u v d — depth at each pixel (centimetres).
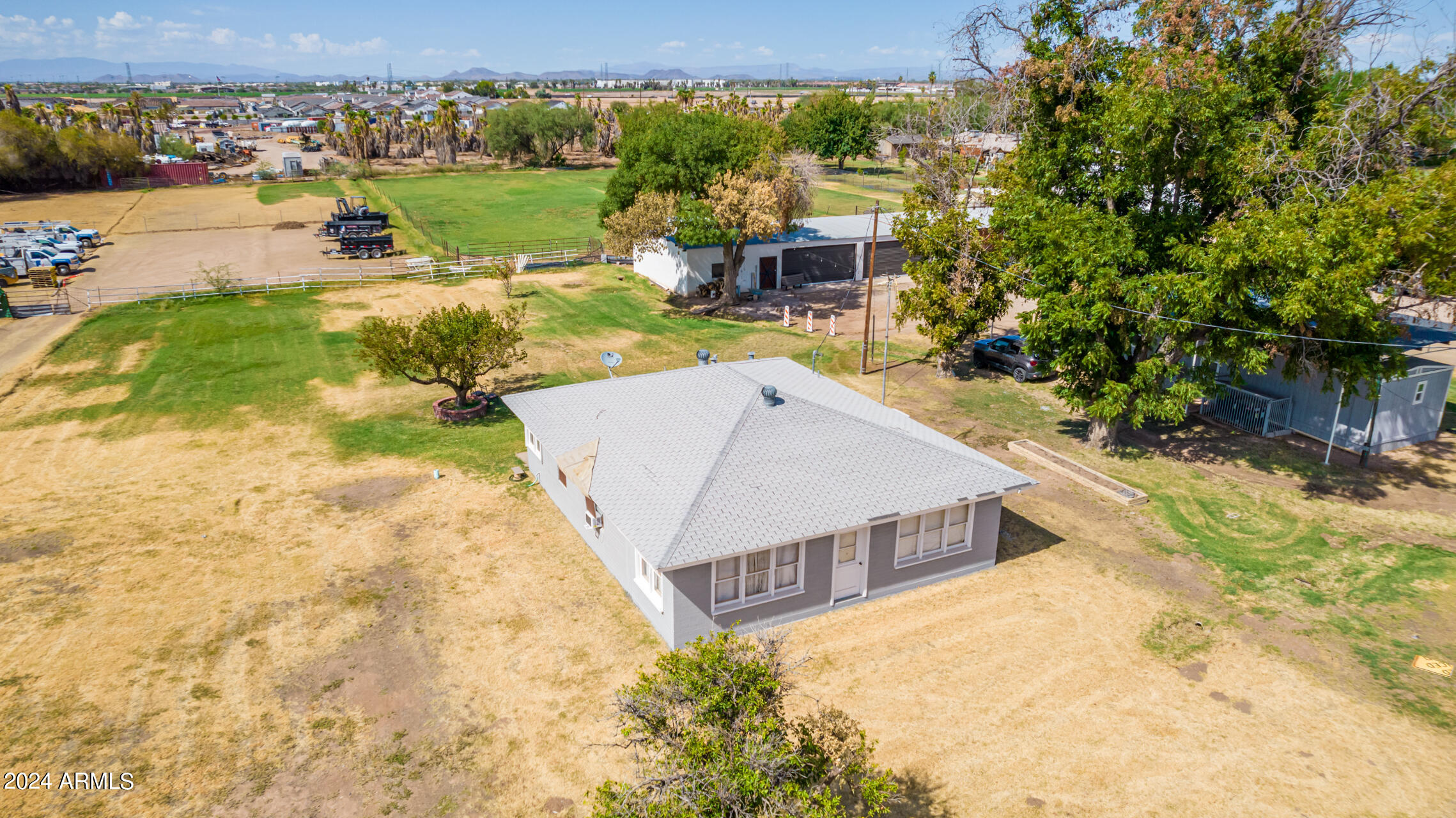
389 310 4453
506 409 3095
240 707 1526
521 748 1441
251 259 5816
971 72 3136
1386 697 1566
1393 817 1295
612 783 1125
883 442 2019
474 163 12444
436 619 1812
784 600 1798
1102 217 2417
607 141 13138
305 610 1836
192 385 3294
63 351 3641
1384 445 2684
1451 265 1928
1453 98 2008
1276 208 2205
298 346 3794
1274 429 2866
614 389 2317
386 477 2528
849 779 1343
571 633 1767
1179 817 1295
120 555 2050
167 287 4881
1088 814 1302
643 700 1077
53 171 9512
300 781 1359
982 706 1549
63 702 1524
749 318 4394
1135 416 2462
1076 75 2633
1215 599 1895
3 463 2567
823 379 2552
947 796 1338
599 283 5172
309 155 14062
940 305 3275
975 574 2028
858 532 1853
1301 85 2397
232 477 2509
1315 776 1376
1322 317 2125
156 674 1609
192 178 10350
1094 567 2044
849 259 5275
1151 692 1587
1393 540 2130
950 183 3412
